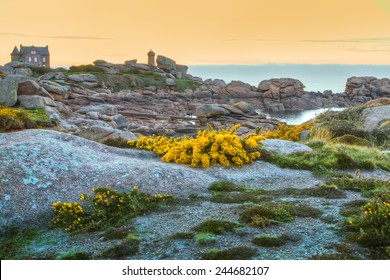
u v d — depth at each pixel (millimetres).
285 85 112438
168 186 10133
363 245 6430
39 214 8734
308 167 13016
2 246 7406
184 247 6727
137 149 14328
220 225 7328
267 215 7672
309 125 21625
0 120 17906
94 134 15508
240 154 12672
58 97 48062
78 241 7465
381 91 118812
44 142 11258
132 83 112750
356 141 18234
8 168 9766
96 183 9852
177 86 121125
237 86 114438
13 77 43656
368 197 9234
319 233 7000
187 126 43188
